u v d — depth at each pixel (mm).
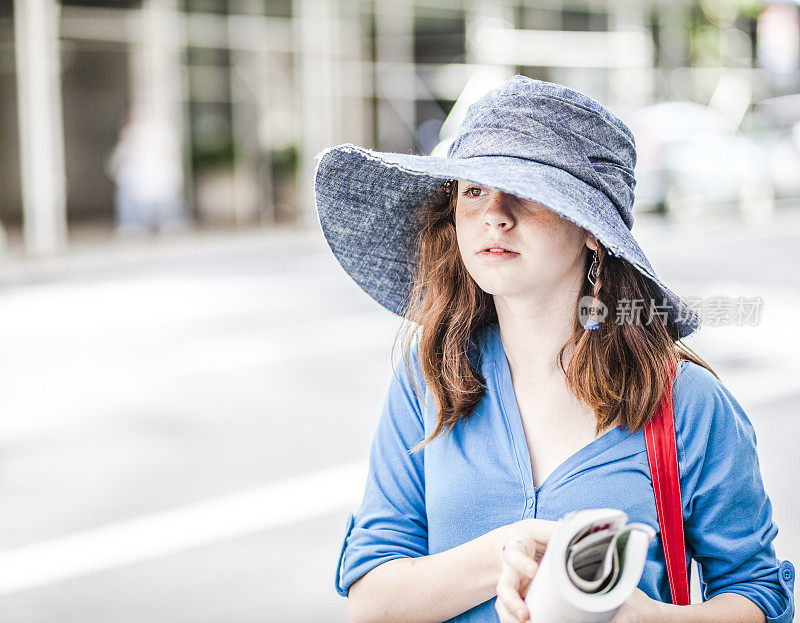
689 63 23375
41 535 4812
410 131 19234
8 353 8930
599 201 1548
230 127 18172
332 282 12719
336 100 18250
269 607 4055
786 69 24578
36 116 14867
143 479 5555
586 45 21078
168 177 17859
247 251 16000
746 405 6555
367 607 1635
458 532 1641
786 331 8656
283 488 5375
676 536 1565
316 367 8180
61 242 15977
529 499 1602
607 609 1228
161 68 17516
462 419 1679
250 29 17797
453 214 1773
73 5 16359
